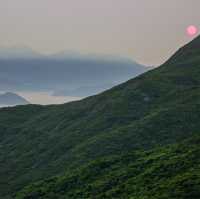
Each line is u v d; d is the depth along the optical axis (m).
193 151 198.38
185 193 158.00
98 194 196.38
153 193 167.25
